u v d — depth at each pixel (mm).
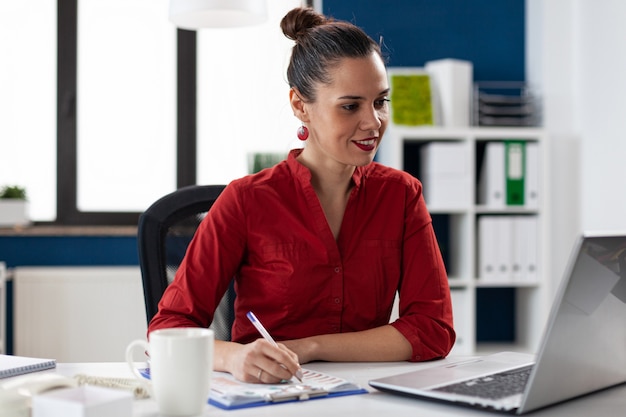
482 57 3975
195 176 3922
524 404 951
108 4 3871
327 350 1361
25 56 3830
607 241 961
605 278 986
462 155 3619
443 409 1015
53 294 3592
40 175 3865
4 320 3459
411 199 1593
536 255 3688
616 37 3387
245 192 1529
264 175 1565
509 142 3670
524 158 3668
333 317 1521
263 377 1122
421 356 1401
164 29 3912
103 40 3879
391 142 3580
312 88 1464
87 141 3891
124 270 3645
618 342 1086
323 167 1539
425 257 1555
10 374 1221
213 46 3922
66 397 888
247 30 3930
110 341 3629
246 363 1134
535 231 3688
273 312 1520
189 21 2492
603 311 1016
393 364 1365
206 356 987
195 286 1459
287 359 1125
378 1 3910
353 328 1534
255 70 3943
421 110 3652
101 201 3910
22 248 3736
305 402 1054
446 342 1450
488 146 3662
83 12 3859
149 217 1644
